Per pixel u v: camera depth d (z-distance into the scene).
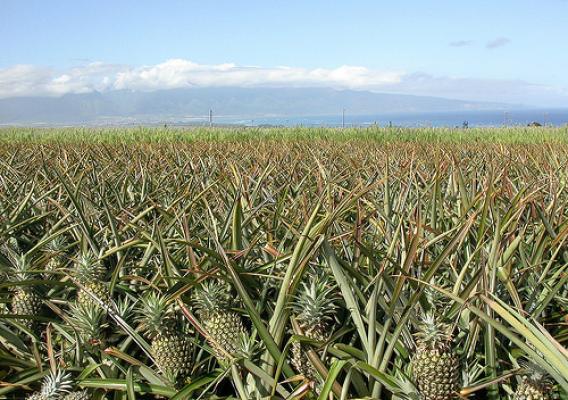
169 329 1.78
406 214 2.75
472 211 2.66
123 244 2.40
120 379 1.74
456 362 1.46
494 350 1.64
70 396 1.51
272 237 2.55
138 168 4.98
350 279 1.79
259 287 2.10
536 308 1.93
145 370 1.77
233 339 1.73
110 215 2.57
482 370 1.65
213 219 2.41
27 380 1.71
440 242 2.55
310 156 6.20
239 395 1.66
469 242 2.36
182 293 1.87
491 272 1.81
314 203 3.03
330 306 1.69
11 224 2.89
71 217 2.79
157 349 1.73
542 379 1.41
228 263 1.62
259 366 1.71
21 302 2.10
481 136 14.91
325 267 2.10
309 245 1.74
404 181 3.28
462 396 1.45
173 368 1.73
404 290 2.01
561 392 1.53
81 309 1.92
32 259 2.58
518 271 2.10
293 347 1.69
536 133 14.66
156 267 2.39
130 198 3.74
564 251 2.40
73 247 2.97
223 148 8.30
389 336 1.73
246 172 4.04
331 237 2.29
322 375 1.53
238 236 2.20
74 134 16.94
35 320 2.12
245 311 1.80
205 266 2.23
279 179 4.11
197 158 6.00
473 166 4.52
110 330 2.01
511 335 1.40
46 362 1.92
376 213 2.93
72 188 3.62
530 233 2.73
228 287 1.97
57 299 2.26
